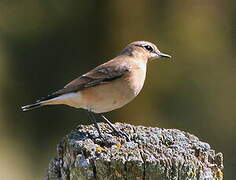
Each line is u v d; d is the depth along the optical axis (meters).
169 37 19.19
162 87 18.80
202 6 19.52
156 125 18.53
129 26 19.12
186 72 19.05
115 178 7.05
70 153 7.65
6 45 19.22
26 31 19.53
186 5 19.42
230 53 19.45
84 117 18.94
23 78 19.14
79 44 19.42
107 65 9.73
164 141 7.94
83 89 9.55
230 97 19.06
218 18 19.64
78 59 19.41
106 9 19.25
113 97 9.65
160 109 18.75
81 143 7.64
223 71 19.23
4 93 18.83
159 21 19.22
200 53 19.23
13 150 18.11
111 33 19.22
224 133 18.88
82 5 19.41
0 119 18.44
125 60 10.02
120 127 8.59
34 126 18.88
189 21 19.41
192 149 7.66
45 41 19.48
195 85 19.00
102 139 8.02
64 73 19.33
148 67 18.77
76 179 7.32
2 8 19.59
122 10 19.11
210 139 18.78
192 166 7.21
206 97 18.98
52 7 19.61
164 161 7.09
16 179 17.52
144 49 10.50
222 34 19.58
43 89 19.23
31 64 19.33
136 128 8.50
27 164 18.08
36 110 18.97
